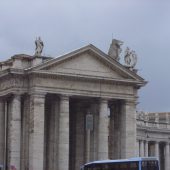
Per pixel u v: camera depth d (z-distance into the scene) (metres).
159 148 194.50
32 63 118.44
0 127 121.75
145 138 179.75
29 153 115.81
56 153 118.44
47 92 117.00
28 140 116.94
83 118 130.25
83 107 130.62
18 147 115.88
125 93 126.38
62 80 118.81
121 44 128.38
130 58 131.00
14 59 118.06
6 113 122.94
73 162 129.75
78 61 121.06
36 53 117.88
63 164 116.94
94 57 122.75
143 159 98.88
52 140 119.81
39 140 115.31
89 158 125.50
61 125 117.94
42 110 116.12
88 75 121.00
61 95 118.50
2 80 121.06
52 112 120.81
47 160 123.06
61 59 118.12
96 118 124.19
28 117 117.38
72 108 131.25
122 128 126.56
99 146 122.00
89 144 125.81
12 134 116.00
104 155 121.62
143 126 177.38
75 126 130.50
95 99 124.50
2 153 121.19
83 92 120.94
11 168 109.88
